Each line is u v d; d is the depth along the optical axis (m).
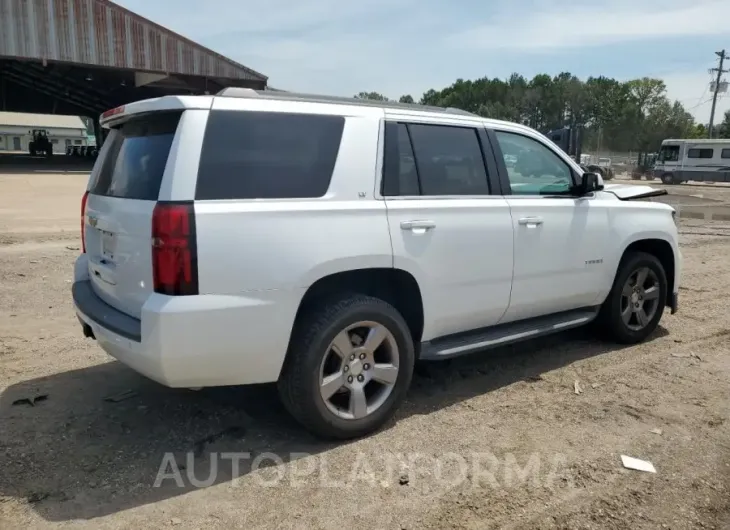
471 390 4.41
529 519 2.87
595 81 86.12
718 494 3.10
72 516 2.84
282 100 3.45
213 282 3.01
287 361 3.39
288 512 2.90
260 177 3.22
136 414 3.91
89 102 52.72
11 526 2.75
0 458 3.33
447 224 3.89
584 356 5.15
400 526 2.80
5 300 6.61
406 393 3.94
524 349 5.34
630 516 2.90
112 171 3.67
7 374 4.54
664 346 5.44
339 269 3.39
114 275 3.39
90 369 4.68
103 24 28.19
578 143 13.66
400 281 3.81
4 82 46.50
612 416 3.97
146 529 2.76
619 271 5.22
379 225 3.56
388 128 3.76
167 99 3.17
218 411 3.98
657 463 3.39
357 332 3.60
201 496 3.02
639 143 78.12
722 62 52.22
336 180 3.46
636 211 5.28
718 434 3.74
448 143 4.08
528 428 3.79
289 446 3.54
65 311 6.24
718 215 18.81
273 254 3.17
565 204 4.66
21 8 26.36
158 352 2.96
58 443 3.52
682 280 8.41
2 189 20.75
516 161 4.50
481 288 4.14
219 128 3.16
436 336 4.04
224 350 3.08
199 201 3.03
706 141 36.62
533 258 4.43
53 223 12.73
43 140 50.75
